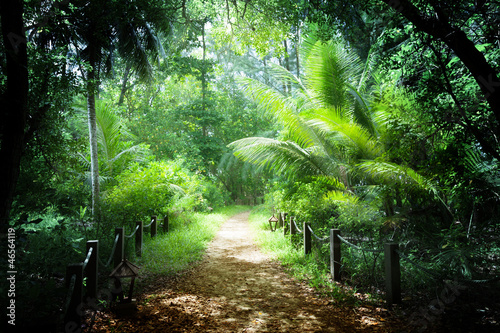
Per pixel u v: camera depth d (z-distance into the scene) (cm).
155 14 867
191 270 643
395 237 628
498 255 488
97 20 777
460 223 577
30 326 301
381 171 626
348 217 652
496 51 538
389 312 411
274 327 381
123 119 1848
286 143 964
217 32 1074
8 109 448
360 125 823
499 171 561
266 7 793
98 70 962
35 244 572
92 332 350
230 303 462
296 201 874
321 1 622
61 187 820
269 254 788
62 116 654
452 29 401
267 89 964
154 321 389
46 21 616
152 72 1149
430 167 595
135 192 841
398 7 409
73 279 326
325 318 404
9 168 440
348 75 921
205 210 1884
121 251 516
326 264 622
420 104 546
